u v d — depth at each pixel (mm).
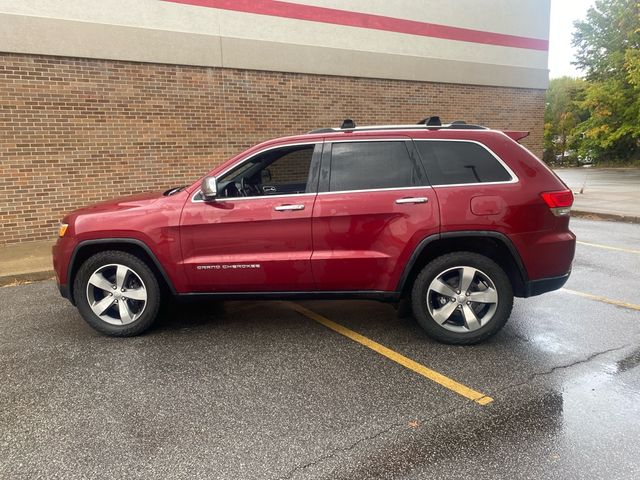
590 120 34844
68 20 8438
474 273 4016
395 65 12039
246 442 2811
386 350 4070
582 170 32281
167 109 9523
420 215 3986
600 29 34219
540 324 4598
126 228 4230
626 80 30656
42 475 2541
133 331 4418
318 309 5176
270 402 3258
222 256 4211
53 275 6809
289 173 4426
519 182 4023
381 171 4148
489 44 13508
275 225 4125
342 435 2869
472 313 4055
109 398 3340
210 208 4191
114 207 4414
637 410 3084
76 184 8883
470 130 4195
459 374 3617
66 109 8641
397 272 4070
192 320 4887
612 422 2951
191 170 9898
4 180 8312
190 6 9500
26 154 8422
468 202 3973
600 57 34062
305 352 4059
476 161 4105
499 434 2850
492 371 3654
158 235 4215
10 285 6469
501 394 3316
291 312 5082
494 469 2539
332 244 4109
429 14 12461
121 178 9250
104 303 4398
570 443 2748
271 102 10617
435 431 2895
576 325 4559
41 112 8445
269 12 10336
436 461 2613
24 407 3234
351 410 3143
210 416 3094
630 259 7102
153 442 2822
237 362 3885
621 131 32156
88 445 2801
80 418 3092
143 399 3320
